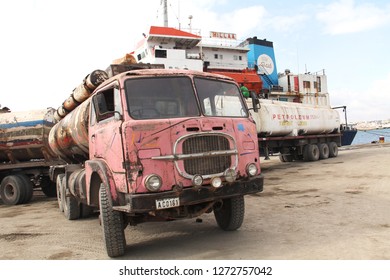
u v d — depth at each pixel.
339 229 5.98
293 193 10.14
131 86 5.27
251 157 5.62
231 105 5.85
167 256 5.26
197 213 5.39
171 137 4.98
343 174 13.45
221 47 30.30
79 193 7.30
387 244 5.02
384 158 18.33
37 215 10.07
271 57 36.44
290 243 5.39
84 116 7.46
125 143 4.87
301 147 21.11
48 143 12.95
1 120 13.30
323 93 38.69
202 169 5.09
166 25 30.56
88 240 6.65
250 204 8.91
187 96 5.45
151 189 4.77
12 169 13.62
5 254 6.00
